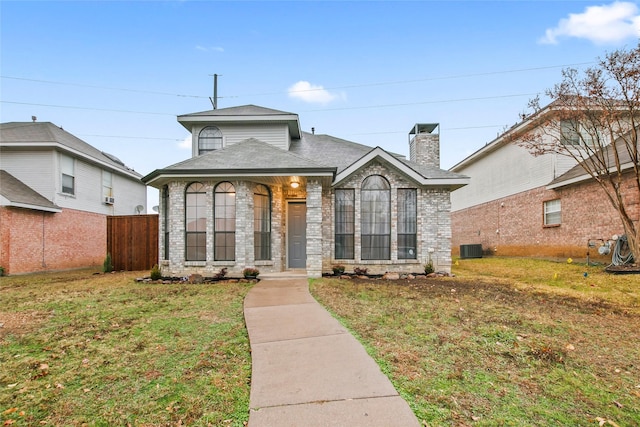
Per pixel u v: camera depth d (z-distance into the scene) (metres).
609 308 6.32
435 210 11.12
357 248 10.98
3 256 12.89
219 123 13.38
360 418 2.61
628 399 3.09
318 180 10.08
